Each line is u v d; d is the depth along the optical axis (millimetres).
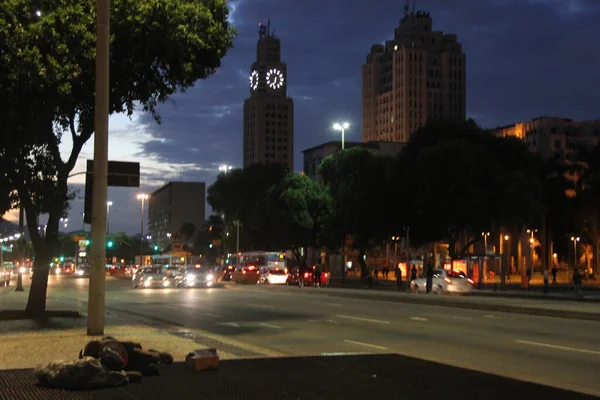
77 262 130375
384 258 101062
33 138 19156
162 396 7645
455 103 192500
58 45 17047
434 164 51781
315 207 77000
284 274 60688
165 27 18969
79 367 8133
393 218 59438
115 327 17531
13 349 12594
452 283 41125
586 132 132875
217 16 20766
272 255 72625
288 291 44781
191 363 9602
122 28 18719
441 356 13703
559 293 44344
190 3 19781
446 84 191625
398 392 8109
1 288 48344
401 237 61000
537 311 25422
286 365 10141
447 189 52750
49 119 19641
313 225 76812
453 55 193375
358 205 59250
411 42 193500
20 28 16828
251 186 91000
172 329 17172
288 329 19359
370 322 21453
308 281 56812
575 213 75812
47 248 21656
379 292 39812
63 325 18031
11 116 17938
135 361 9125
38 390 7926
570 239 81188
